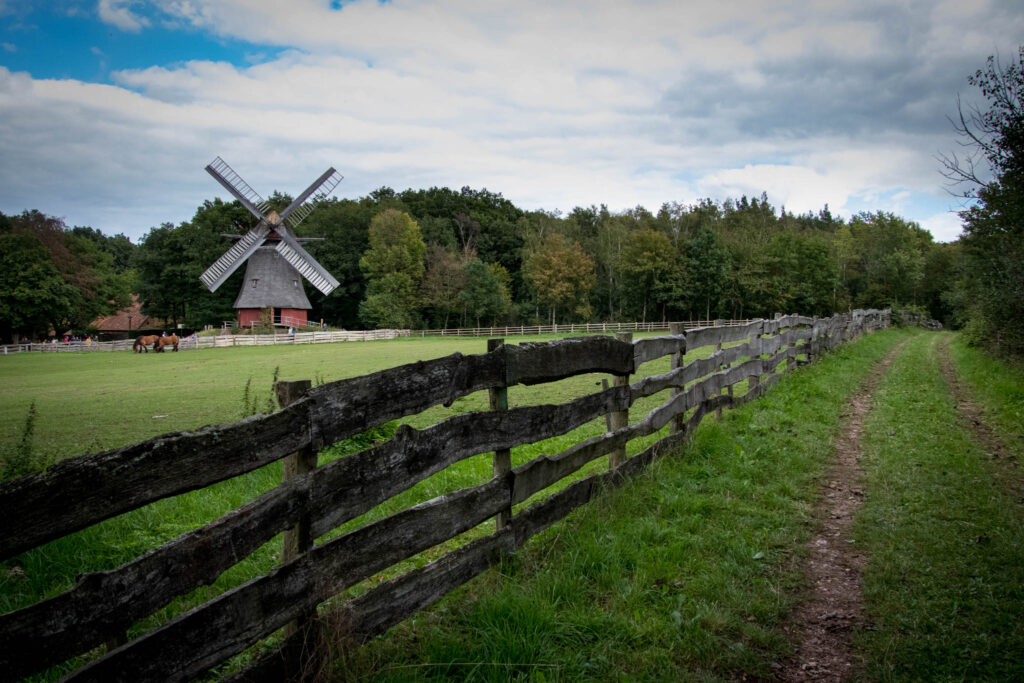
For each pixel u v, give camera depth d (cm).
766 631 342
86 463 190
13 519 174
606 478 517
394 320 6344
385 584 299
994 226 1353
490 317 7044
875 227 8194
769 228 9069
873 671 306
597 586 383
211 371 2286
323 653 264
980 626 340
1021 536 446
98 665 191
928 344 2353
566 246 7419
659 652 317
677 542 443
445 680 285
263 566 422
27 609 176
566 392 1324
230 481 656
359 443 768
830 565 430
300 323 5753
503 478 382
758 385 968
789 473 626
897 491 570
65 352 4428
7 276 5431
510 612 331
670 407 640
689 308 7069
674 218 7975
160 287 7050
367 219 7838
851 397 1082
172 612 362
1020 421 837
